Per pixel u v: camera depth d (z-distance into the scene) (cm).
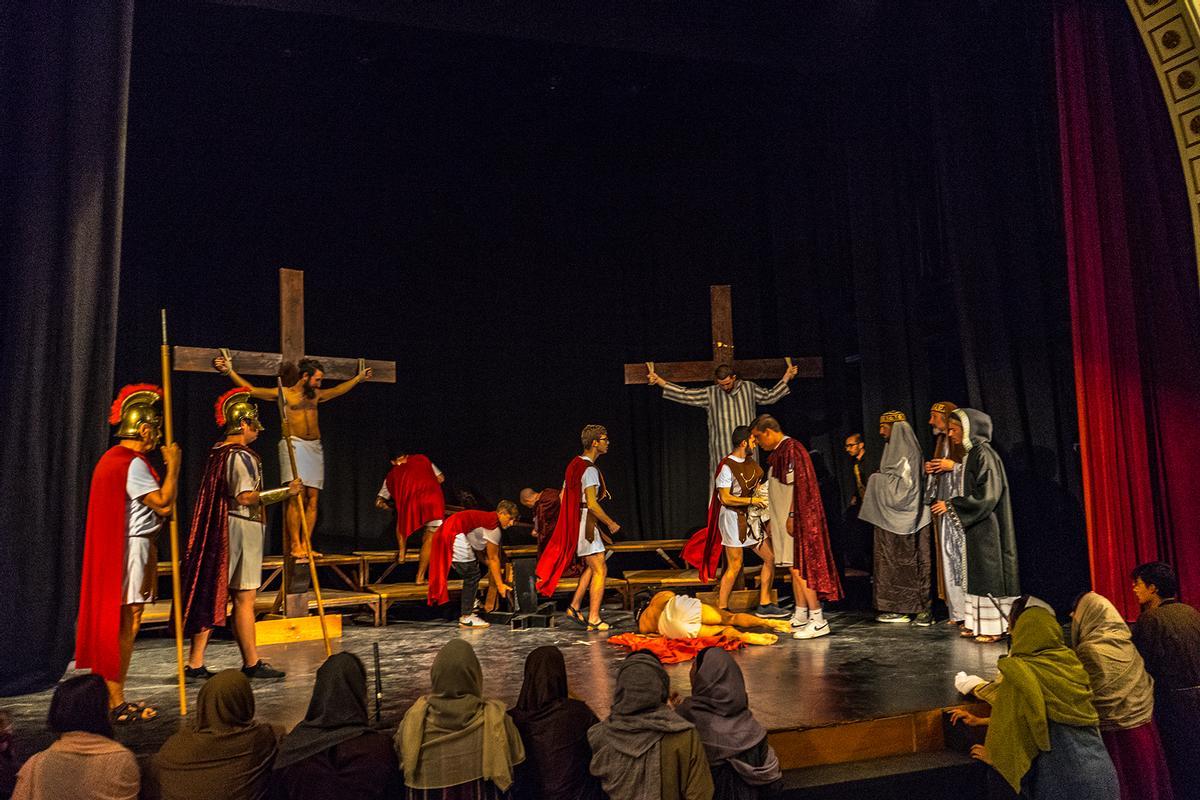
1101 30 570
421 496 685
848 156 759
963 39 666
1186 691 389
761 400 745
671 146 820
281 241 709
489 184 789
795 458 562
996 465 539
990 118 655
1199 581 543
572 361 802
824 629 557
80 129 471
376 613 641
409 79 729
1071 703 336
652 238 822
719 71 747
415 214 762
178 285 668
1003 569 533
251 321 694
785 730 358
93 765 266
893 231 742
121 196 484
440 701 298
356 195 741
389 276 748
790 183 812
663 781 294
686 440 814
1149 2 516
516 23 666
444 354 763
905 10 720
